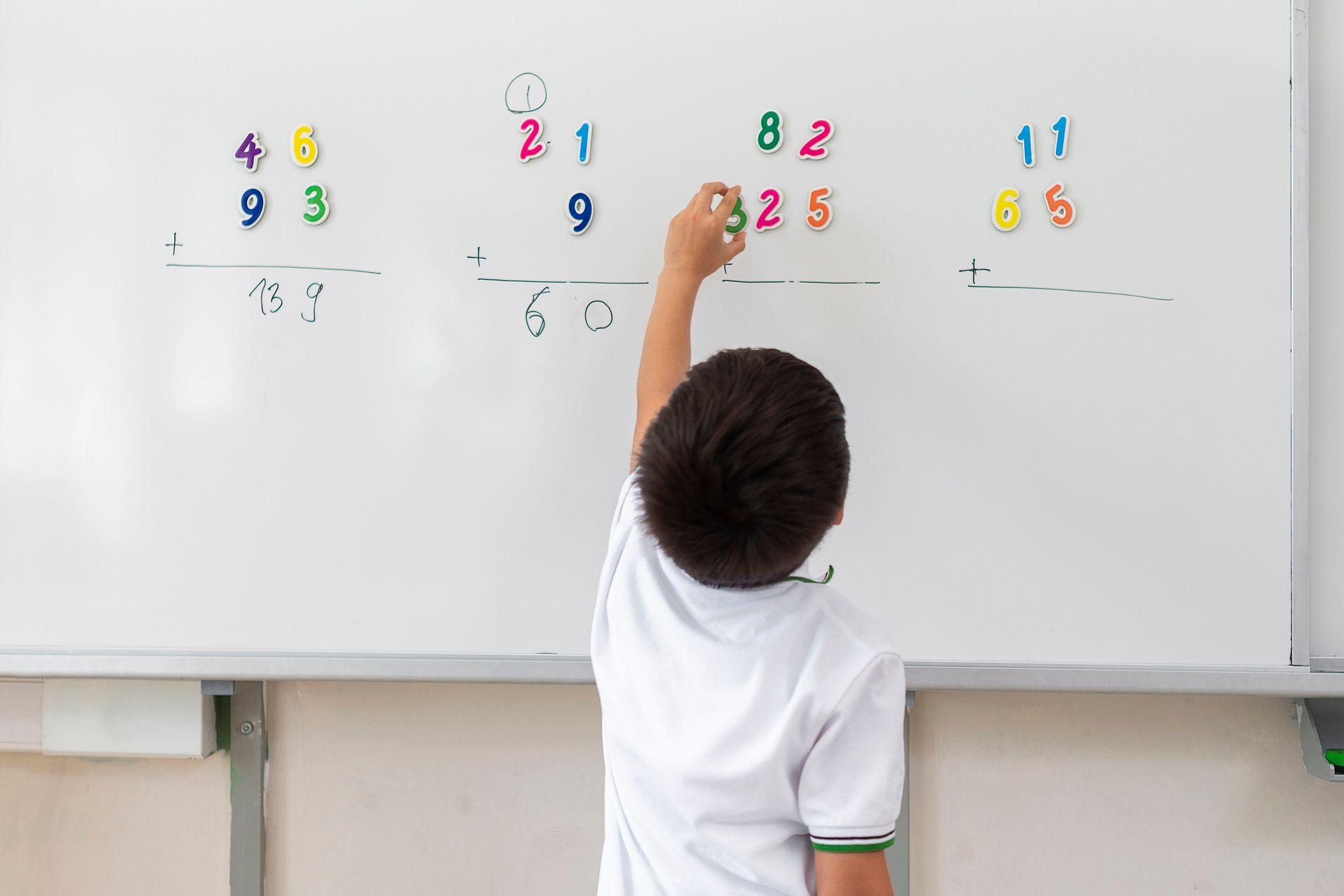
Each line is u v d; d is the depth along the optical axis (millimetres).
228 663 959
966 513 936
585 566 958
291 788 1063
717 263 862
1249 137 907
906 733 1022
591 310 950
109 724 1002
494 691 1049
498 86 947
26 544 983
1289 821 1013
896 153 925
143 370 971
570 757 1048
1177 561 923
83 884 1083
